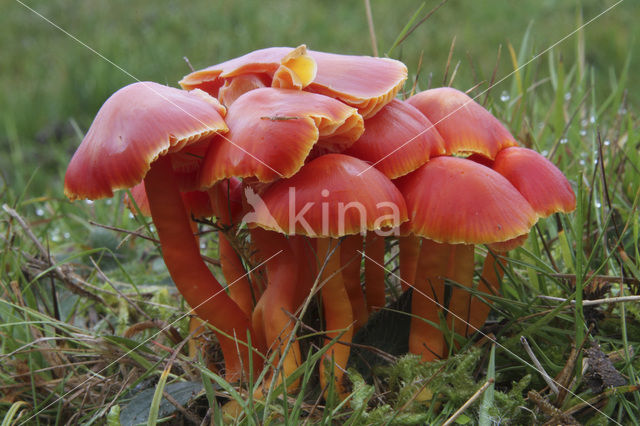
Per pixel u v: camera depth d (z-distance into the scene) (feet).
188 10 4.47
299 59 1.19
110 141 1.13
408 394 1.20
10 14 4.44
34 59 3.98
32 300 1.40
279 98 1.15
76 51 3.92
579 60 1.96
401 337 1.29
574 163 1.67
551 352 1.28
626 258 1.32
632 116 1.93
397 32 4.16
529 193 1.21
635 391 1.20
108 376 1.33
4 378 1.31
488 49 3.81
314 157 1.22
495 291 1.32
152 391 1.23
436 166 1.19
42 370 1.31
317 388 1.25
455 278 1.27
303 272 1.28
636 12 4.01
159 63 3.63
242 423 1.17
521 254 1.45
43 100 3.48
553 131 1.75
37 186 2.81
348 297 1.30
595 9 4.15
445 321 1.24
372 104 1.18
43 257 1.48
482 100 1.78
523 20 4.17
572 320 1.27
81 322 1.50
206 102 1.17
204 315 1.22
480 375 1.28
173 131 1.12
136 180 1.12
